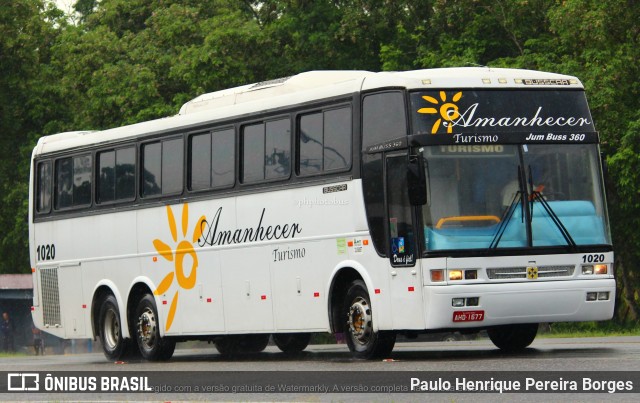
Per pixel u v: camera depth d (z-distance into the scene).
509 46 49.28
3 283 56.31
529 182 21.33
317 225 23.08
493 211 21.06
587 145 21.92
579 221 21.50
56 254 31.11
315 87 23.66
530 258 21.03
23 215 59.72
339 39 52.78
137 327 28.38
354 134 22.20
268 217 24.38
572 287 21.12
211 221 25.97
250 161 24.95
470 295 20.59
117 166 29.06
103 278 29.39
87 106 57.06
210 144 26.16
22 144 61.72
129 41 58.62
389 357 22.58
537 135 21.56
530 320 21.03
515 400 14.49
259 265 24.62
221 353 30.55
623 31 43.12
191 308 26.64
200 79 52.41
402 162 21.20
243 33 52.69
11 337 56.62
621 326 43.47
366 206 21.91
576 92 22.16
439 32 51.09
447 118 21.17
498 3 48.31
